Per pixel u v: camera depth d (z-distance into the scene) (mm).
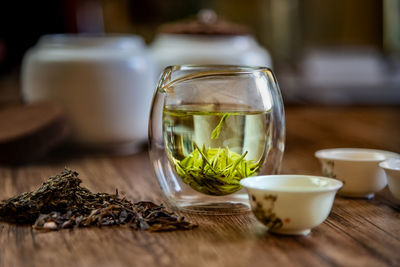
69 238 409
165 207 480
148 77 752
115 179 592
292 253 379
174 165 464
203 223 439
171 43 829
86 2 1311
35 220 443
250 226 430
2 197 526
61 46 722
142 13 1395
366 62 1627
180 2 1412
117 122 726
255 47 864
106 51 721
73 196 460
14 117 701
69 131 722
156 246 393
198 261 368
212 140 447
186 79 452
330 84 1619
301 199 394
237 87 450
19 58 1284
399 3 1596
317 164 658
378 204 488
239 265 362
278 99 486
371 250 384
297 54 1583
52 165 670
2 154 663
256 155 461
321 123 989
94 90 711
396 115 1094
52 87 715
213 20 850
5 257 380
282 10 1530
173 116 454
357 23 1604
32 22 1270
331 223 437
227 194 458
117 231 422
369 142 793
